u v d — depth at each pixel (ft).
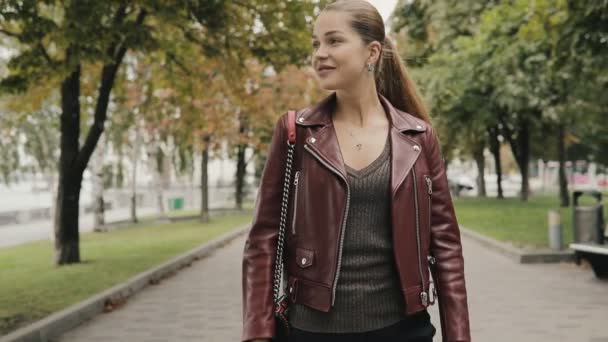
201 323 23.35
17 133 68.90
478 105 87.35
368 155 6.42
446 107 79.20
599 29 35.88
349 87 6.52
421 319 6.54
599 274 31.73
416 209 6.41
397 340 6.30
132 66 65.16
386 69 7.35
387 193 6.32
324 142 6.39
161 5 34.53
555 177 220.43
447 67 68.39
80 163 39.65
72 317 22.98
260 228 6.60
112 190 150.30
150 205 151.84
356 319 6.22
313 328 6.26
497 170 122.93
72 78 40.32
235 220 84.48
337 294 6.22
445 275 6.66
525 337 20.59
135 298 28.66
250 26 40.19
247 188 169.17
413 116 6.97
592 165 213.66
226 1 36.24
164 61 47.47
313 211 6.28
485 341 20.18
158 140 87.15
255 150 111.04
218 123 77.36
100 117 40.22
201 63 46.42
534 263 37.93
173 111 63.72
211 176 216.54
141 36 34.86
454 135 99.14
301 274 6.31
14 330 20.43
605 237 33.04
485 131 109.19
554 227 39.78
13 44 53.11
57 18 46.55
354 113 6.65
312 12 38.73
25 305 24.82
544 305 25.66
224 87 50.37
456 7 72.08
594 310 24.52
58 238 39.04
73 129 39.73
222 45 40.73
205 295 29.27
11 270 36.52
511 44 52.70
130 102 68.90
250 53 41.22
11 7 31.17
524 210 82.74
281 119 6.66
